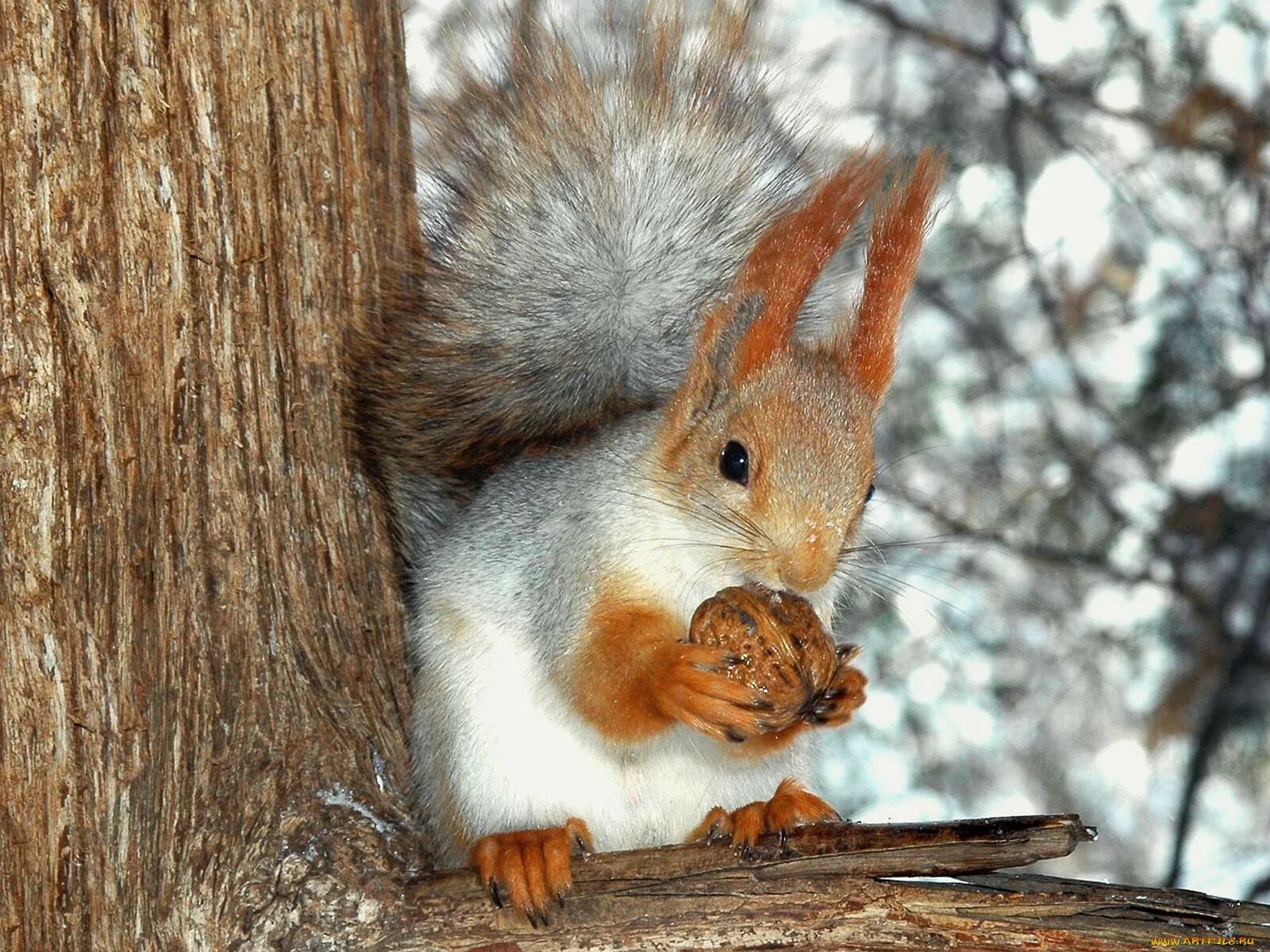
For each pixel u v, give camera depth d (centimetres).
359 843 167
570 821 170
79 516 166
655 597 171
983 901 163
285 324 171
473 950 165
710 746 172
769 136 182
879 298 173
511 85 180
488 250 178
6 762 166
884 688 210
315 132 171
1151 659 213
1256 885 204
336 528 172
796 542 170
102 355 167
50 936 166
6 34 165
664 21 181
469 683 172
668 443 172
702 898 164
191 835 167
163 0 168
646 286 179
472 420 177
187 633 168
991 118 233
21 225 166
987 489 220
